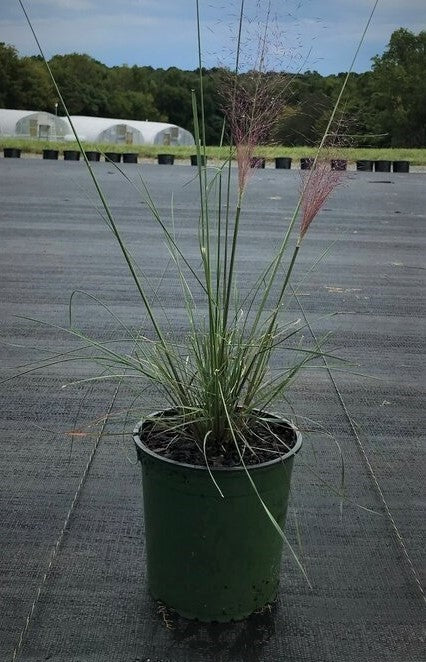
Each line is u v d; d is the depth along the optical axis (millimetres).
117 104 42906
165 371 2008
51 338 3867
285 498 1844
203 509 1726
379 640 1820
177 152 17797
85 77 42688
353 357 3748
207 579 1799
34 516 2291
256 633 1826
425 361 3730
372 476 2590
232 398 1880
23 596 1938
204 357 1898
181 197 9422
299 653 1771
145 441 1894
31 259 5715
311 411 3098
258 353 1867
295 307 4605
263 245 6578
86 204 8633
